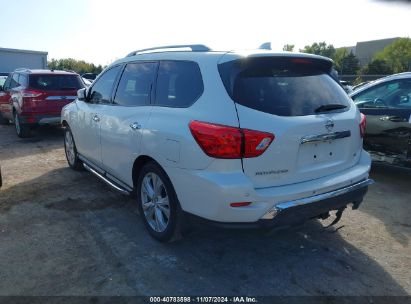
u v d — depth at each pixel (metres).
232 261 3.32
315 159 3.08
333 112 3.22
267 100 2.89
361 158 3.61
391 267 3.27
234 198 2.71
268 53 3.03
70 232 3.84
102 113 4.39
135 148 3.62
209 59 3.10
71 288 2.90
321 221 4.16
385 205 4.66
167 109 3.29
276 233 2.88
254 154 2.73
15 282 2.97
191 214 3.01
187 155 2.93
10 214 4.28
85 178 5.64
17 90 9.05
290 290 2.93
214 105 2.86
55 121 8.95
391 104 5.38
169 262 3.28
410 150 5.16
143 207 3.72
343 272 3.18
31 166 6.38
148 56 3.86
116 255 3.38
